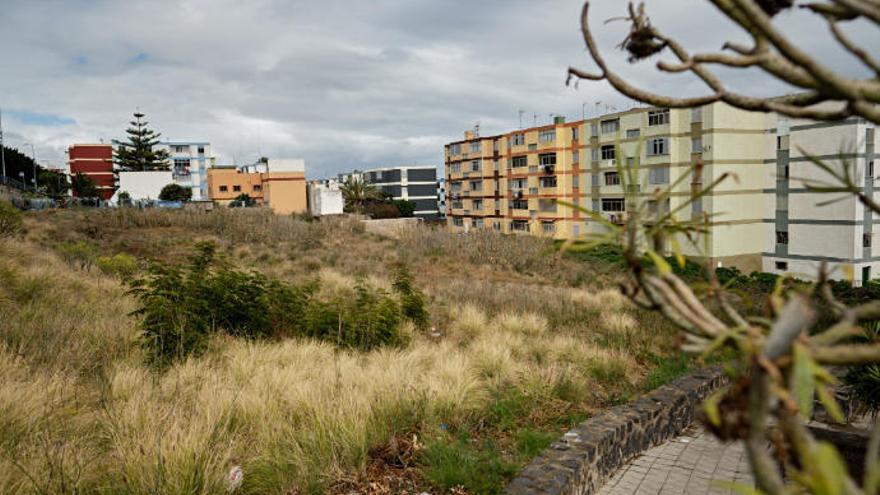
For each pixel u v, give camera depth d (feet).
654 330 32.40
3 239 45.06
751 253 101.35
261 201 196.03
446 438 16.20
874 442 2.04
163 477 11.91
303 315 29.53
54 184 198.08
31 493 11.20
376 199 222.89
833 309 3.06
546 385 21.40
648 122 106.52
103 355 21.25
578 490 14.35
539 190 144.77
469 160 176.55
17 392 15.07
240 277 28.81
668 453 18.98
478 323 34.09
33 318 23.68
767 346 2.36
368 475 13.92
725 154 96.89
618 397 22.38
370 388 18.48
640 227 3.36
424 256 75.15
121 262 47.91
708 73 3.33
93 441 13.97
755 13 2.73
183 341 21.86
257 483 13.05
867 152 89.66
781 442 2.54
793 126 95.96
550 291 48.93
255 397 17.04
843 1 2.63
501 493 12.85
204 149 261.03
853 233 90.22
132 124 202.18
